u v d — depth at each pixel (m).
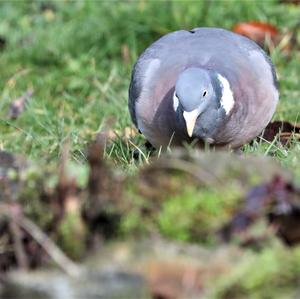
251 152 11.41
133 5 17.89
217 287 6.30
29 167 7.65
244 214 6.69
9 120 14.47
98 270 6.33
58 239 6.77
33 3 19.52
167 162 7.34
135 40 17.08
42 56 17.47
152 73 11.80
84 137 12.93
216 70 11.45
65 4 19.27
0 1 19.64
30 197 7.11
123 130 13.08
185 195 7.05
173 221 6.83
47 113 14.27
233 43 12.03
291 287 6.28
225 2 17.44
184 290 6.36
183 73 11.18
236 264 6.43
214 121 11.29
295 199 6.77
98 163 7.00
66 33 17.89
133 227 6.84
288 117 13.79
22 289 6.18
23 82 16.39
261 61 11.99
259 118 11.79
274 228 6.79
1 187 7.30
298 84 15.22
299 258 6.39
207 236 6.77
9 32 18.62
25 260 6.64
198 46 11.91
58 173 7.36
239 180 7.22
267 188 6.75
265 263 6.35
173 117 11.36
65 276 6.30
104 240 6.79
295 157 10.04
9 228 6.93
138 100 11.86
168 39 12.23
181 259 6.48
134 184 7.22
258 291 6.28
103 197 6.94
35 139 12.62
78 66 16.66
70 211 6.80
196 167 7.31
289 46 16.80
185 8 17.27
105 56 17.12
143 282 6.21
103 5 18.11
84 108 14.75
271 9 17.61
